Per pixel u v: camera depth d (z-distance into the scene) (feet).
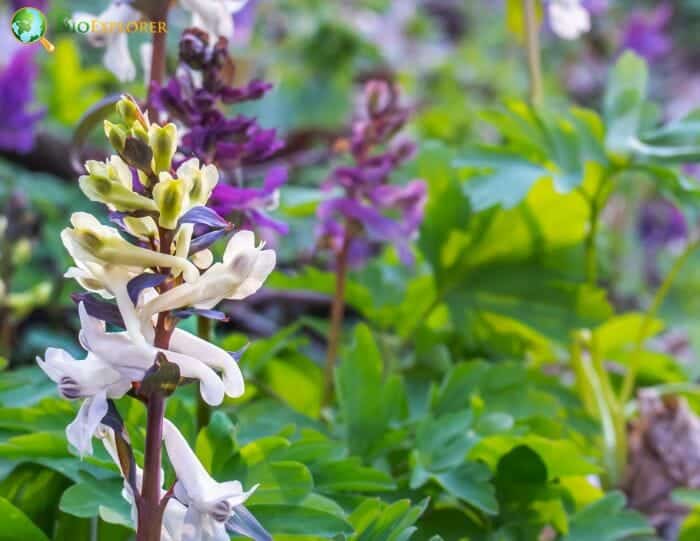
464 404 2.49
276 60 5.30
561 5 2.83
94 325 1.93
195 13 2.38
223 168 2.31
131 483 1.96
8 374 2.47
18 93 3.12
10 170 3.87
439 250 2.86
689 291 4.89
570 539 2.33
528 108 2.72
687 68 7.94
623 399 2.79
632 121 2.71
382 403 2.42
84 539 2.22
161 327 1.95
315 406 2.70
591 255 2.82
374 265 3.09
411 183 2.60
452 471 2.33
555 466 2.34
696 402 2.82
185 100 2.30
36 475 2.26
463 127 5.51
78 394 1.94
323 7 5.38
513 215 2.84
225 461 2.19
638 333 3.04
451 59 6.46
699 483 2.61
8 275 2.87
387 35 6.02
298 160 4.51
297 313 3.58
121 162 1.95
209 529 1.97
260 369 2.64
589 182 2.82
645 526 2.34
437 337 2.85
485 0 7.77
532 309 2.81
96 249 1.93
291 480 2.17
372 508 2.18
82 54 4.71
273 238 2.96
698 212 3.01
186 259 1.95
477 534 2.31
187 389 2.44
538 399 2.50
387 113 2.58
